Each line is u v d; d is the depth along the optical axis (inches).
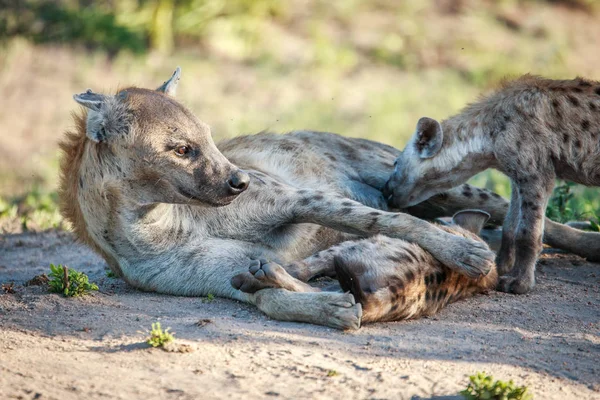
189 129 343.6
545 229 433.7
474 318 340.5
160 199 349.4
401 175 450.3
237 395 252.1
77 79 1074.1
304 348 291.1
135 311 336.5
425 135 442.0
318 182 434.3
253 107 1043.9
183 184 343.6
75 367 271.0
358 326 313.0
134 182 346.9
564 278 406.9
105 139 343.3
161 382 260.2
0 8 1178.6
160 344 288.2
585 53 1310.3
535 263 390.6
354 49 1254.9
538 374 279.0
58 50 1143.0
